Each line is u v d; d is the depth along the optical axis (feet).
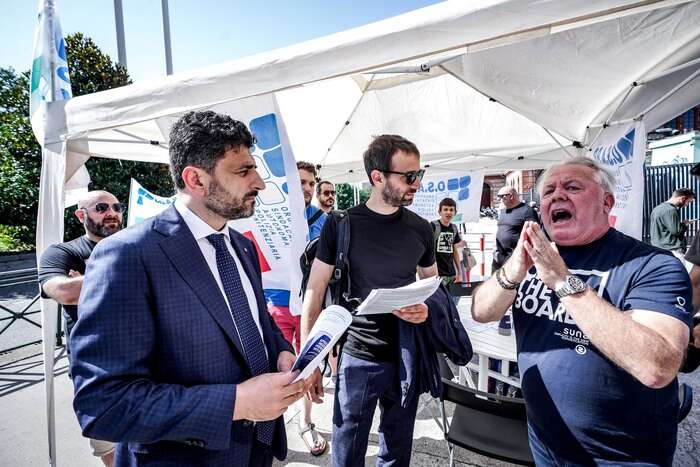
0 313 19.39
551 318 3.91
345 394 5.46
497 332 7.58
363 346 5.37
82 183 10.32
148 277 3.00
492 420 6.22
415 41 4.11
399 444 5.47
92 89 31.04
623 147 9.37
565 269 3.45
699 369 10.30
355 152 18.52
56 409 9.72
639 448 3.38
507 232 16.71
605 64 7.32
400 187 5.38
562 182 3.99
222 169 3.26
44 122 6.51
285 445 4.10
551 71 7.50
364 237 5.51
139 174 32.89
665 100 9.66
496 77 7.41
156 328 3.04
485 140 16.52
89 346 2.73
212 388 2.92
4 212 32.83
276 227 6.48
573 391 3.60
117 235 3.10
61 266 6.26
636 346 2.99
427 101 13.42
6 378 11.78
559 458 3.80
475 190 20.85
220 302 3.31
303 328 5.63
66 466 7.46
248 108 6.19
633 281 3.49
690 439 7.55
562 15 3.51
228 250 3.68
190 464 3.14
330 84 11.30
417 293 4.32
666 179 29.55
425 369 5.24
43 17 7.26
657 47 6.78
